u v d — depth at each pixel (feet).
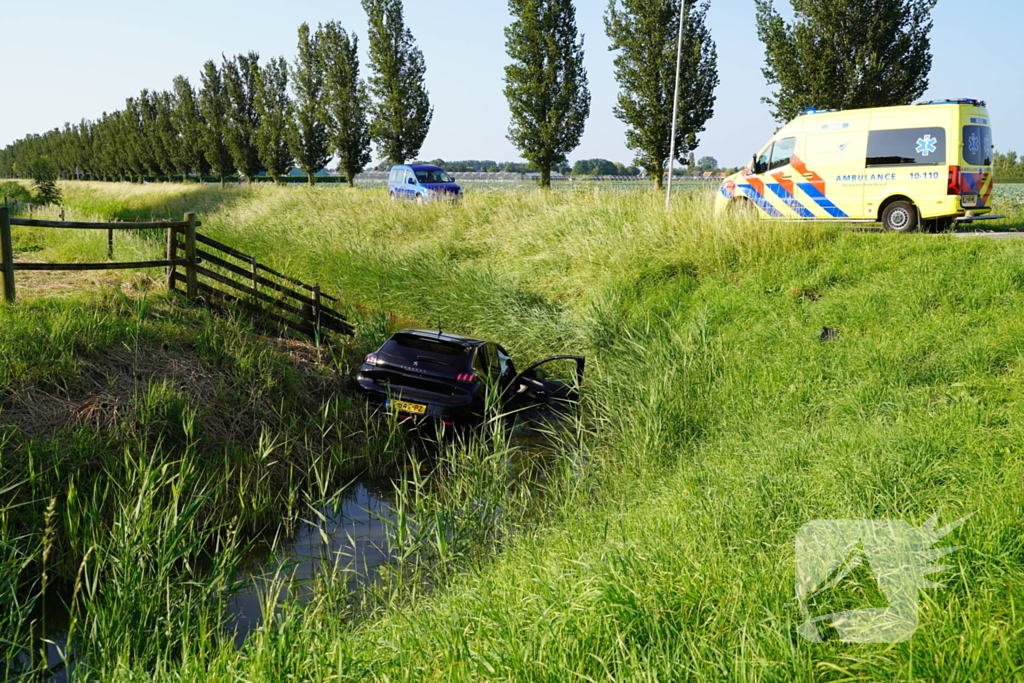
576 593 14.24
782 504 17.69
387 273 61.67
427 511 21.63
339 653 12.23
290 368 32.40
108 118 319.06
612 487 25.39
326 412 28.55
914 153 52.75
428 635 13.89
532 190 84.89
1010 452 18.62
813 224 52.37
